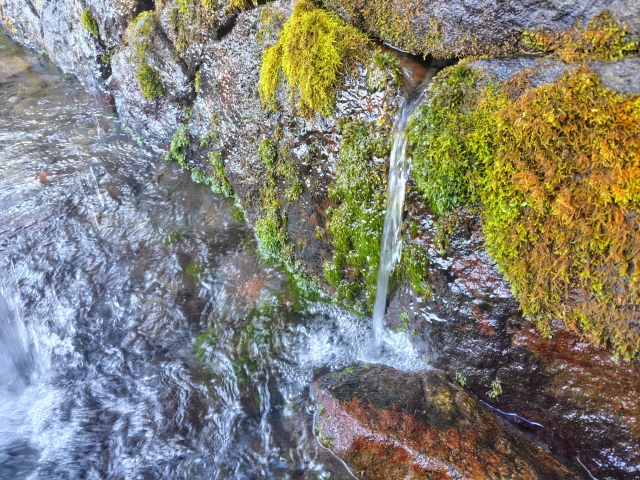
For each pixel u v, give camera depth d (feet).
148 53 14.99
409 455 8.07
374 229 10.09
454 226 8.52
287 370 10.76
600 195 6.75
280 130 11.41
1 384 11.00
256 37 11.64
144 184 15.70
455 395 8.96
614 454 8.18
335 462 8.86
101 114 18.62
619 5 6.81
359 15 9.85
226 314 12.00
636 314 7.06
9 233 13.96
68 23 18.89
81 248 13.65
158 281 12.83
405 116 8.87
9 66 21.58
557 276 7.61
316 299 12.08
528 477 7.47
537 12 7.54
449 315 9.23
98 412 10.21
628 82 6.61
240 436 9.62
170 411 10.12
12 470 9.25
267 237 13.01
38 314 12.19
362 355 10.89
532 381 8.77
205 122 14.29
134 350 11.36
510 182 7.62
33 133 17.65
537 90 7.22
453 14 8.45
